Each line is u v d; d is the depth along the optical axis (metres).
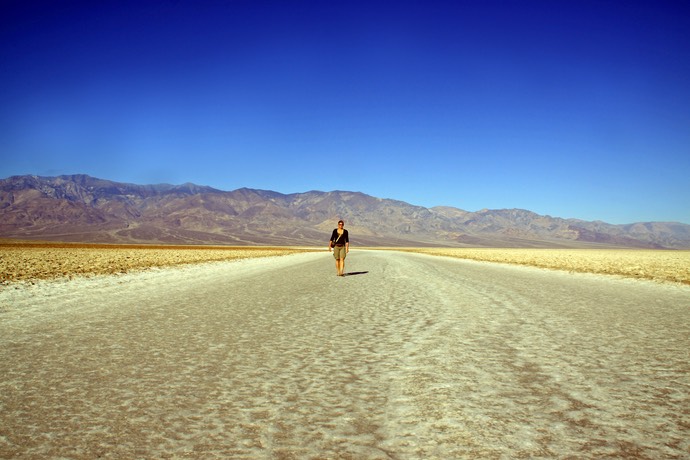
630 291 14.73
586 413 3.90
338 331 7.62
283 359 5.76
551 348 6.32
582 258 47.84
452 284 16.62
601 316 9.23
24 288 14.29
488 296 12.71
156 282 17.27
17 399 4.26
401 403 4.14
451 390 4.50
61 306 10.66
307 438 3.40
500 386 4.62
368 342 6.75
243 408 4.02
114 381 4.81
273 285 16.30
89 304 11.03
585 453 3.16
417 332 7.49
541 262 38.12
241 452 3.18
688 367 5.34
